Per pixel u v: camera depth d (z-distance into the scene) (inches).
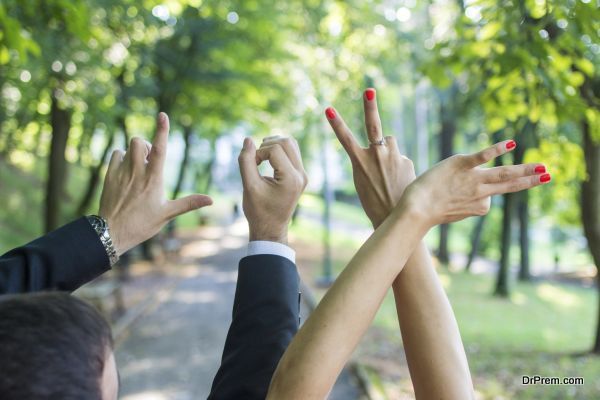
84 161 878.4
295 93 1100.5
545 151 216.7
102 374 28.8
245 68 832.9
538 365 370.3
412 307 44.5
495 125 207.6
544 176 39.8
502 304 705.0
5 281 44.6
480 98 193.5
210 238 1403.8
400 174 48.9
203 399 308.5
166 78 808.3
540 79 159.8
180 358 394.0
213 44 767.7
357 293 36.4
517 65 154.6
